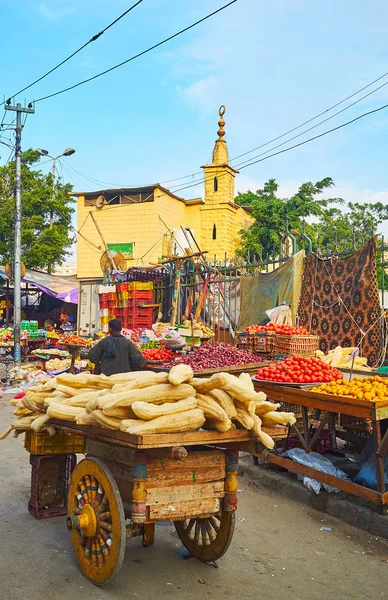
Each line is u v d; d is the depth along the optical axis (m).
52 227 29.22
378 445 5.00
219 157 27.36
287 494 6.09
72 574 4.01
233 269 13.45
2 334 19.83
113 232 26.98
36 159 29.52
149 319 17.36
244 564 4.33
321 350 10.00
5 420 10.12
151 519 3.62
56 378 4.30
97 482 3.88
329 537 4.98
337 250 10.21
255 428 3.62
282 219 23.50
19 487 6.14
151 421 3.30
